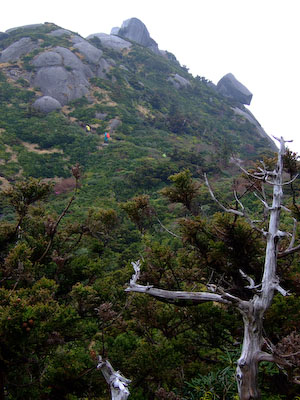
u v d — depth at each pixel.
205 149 62.41
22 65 72.69
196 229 8.54
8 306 5.75
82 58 78.94
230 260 8.25
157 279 8.74
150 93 83.12
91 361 7.28
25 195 10.32
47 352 6.90
